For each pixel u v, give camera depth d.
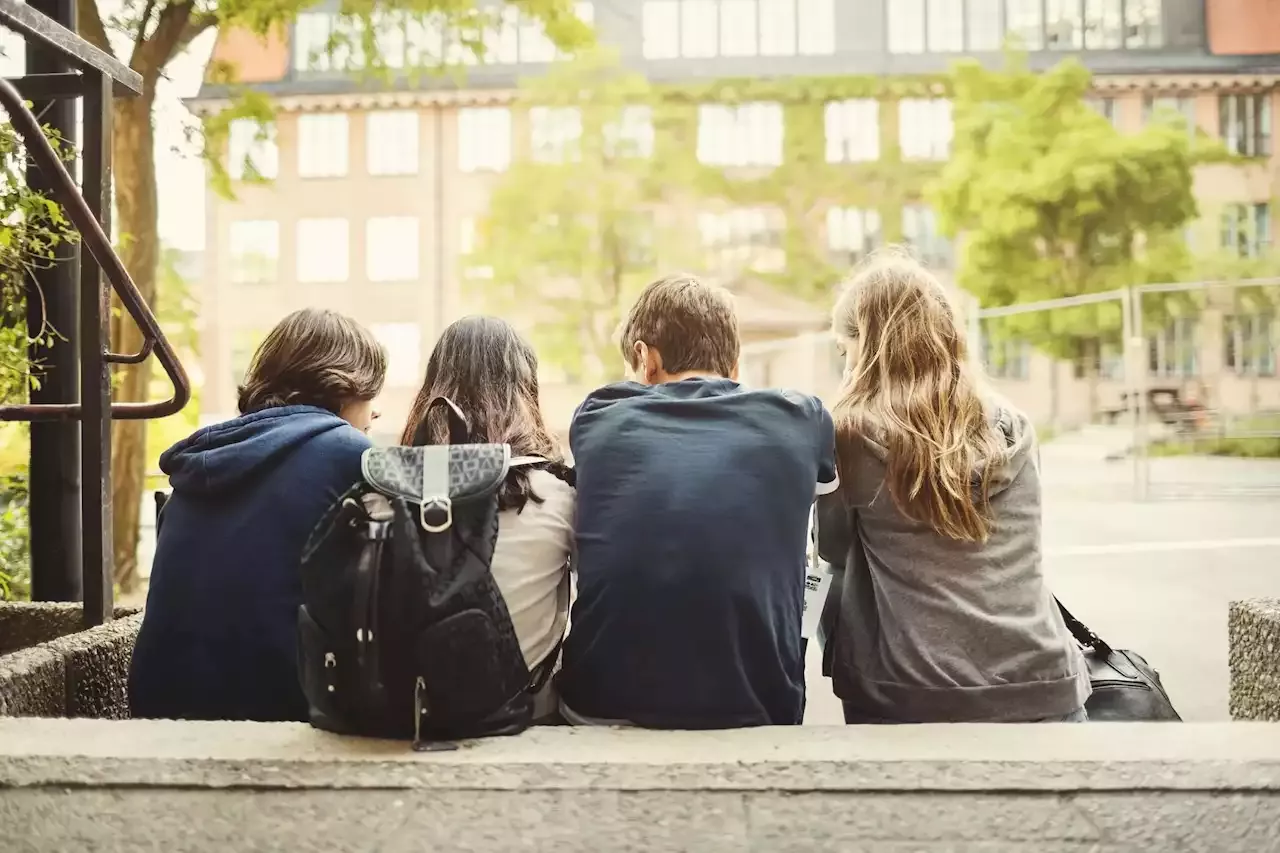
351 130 33.38
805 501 2.16
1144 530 10.80
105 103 2.97
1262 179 30.81
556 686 2.26
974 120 21.94
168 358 2.92
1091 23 32.78
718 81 26.62
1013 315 21.84
